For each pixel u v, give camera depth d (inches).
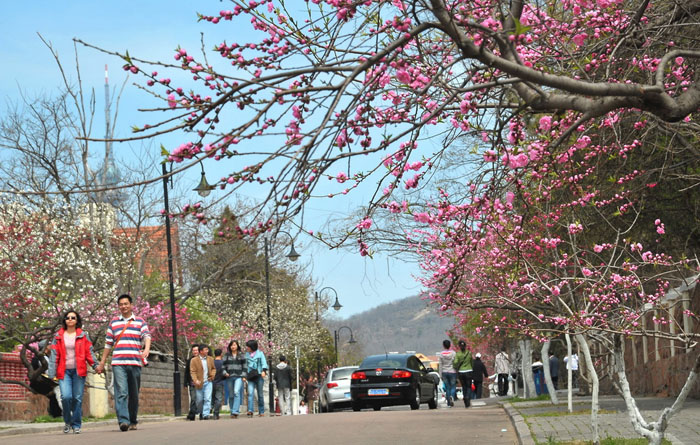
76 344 645.9
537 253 522.9
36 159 1204.5
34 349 892.6
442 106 219.9
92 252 1214.9
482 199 306.8
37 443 548.1
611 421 583.5
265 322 2043.6
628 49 353.7
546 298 495.5
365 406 1096.8
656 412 657.6
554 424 576.1
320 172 220.1
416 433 569.9
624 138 504.1
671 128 420.5
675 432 485.1
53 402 936.3
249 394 1115.9
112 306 1069.8
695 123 420.8
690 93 233.9
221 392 1033.5
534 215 450.0
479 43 223.3
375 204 279.9
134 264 1342.3
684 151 568.1
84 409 1075.3
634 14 331.0
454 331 1499.8
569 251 590.2
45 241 1019.9
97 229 1233.4
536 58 322.3
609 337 430.9
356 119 238.1
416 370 1125.7
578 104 230.1
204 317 1695.4
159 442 532.1
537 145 310.7
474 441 513.7
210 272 1504.7
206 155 196.9
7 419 915.4
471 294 633.6
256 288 2073.1
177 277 1451.8
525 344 1208.2
